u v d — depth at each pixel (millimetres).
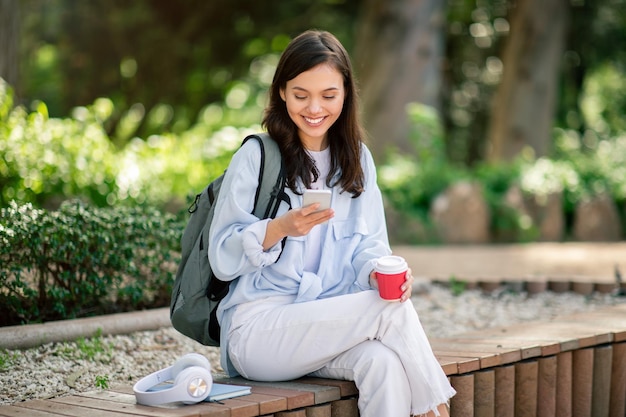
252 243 4047
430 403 4113
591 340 5602
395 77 18312
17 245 5941
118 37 22594
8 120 8680
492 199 15539
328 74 4234
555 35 20000
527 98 19859
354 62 18953
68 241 6039
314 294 4305
